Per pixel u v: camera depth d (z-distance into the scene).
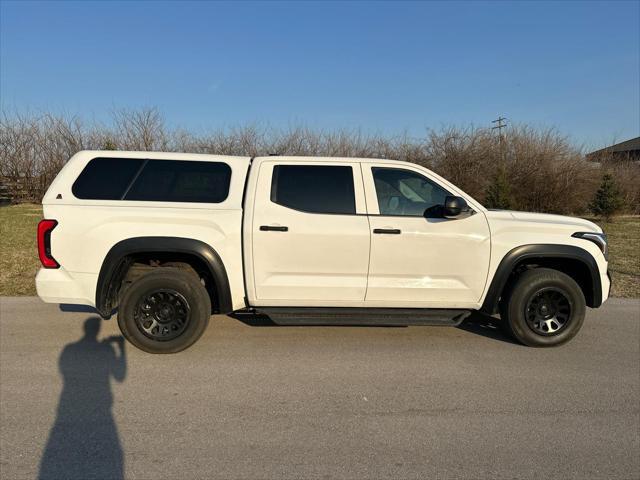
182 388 3.59
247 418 3.15
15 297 6.14
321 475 2.54
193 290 4.14
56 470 2.54
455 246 4.25
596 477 2.55
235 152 21.84
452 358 4.25
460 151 21.00
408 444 2.86
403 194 4.37
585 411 3.30
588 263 4.38
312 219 4.17
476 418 3.19
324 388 3.62
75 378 3.73
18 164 22.53
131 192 4.16
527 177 20.39
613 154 23.58
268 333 4.85
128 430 2.97
